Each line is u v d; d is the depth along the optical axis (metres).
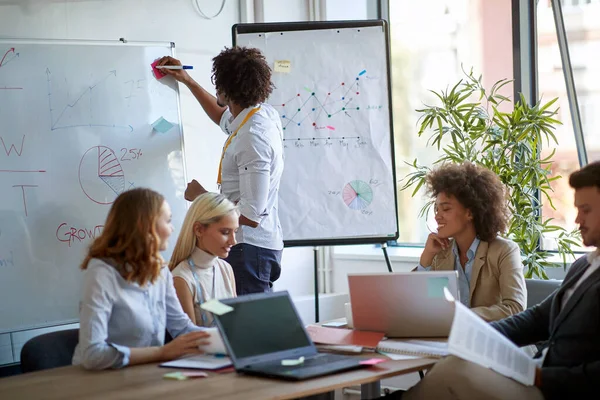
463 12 4.69
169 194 3.73
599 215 2.48
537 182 3.99
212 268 2.97
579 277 2.60
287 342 2.37
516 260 2.95
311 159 4.05
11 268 3.27
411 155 4.99
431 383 2.28
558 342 2.52
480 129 4.02
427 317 2.60
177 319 2.66
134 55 3.70
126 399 1.96
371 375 2.18
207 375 2.21
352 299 2.66
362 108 4.05
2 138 3.29
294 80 4.05
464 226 3.00
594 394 2.29
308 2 4.85
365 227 4.05
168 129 3.76
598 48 4.17
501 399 2.20
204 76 4.29
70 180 3.45
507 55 4.49
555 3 4.25
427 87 4.91
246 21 4.48
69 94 3.48
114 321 2.46
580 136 4.28
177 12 4.15
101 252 2.46
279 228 3.55
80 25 3.74
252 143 3.30
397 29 5.03
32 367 2.53
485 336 2.16
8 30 3.48
